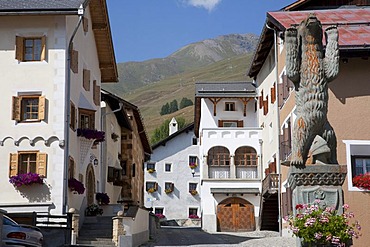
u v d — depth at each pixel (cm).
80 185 2405
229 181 3912
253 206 3888
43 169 2320
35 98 2389
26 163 2355
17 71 2394
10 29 2420
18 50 2402
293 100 2698
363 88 2334
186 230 3878
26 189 2308
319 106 1241
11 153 2339
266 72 3719
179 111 15188
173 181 6206
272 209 3756
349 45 2192
